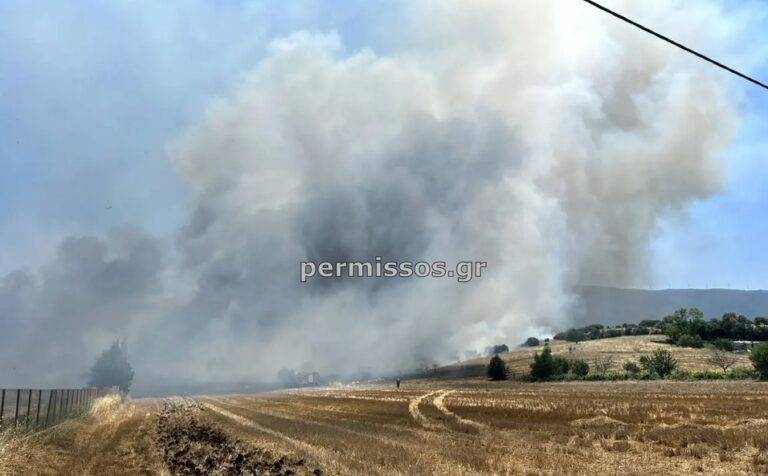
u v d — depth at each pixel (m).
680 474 23.86
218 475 27.20
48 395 43.38
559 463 26.53
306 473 25.89
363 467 26.09
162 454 34.09
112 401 86.19
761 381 111.62
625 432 37.22
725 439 31.20
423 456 29.14
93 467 28.33
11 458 26.98
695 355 190.75
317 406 88.94
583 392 98.31
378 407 78.62
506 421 49.38
